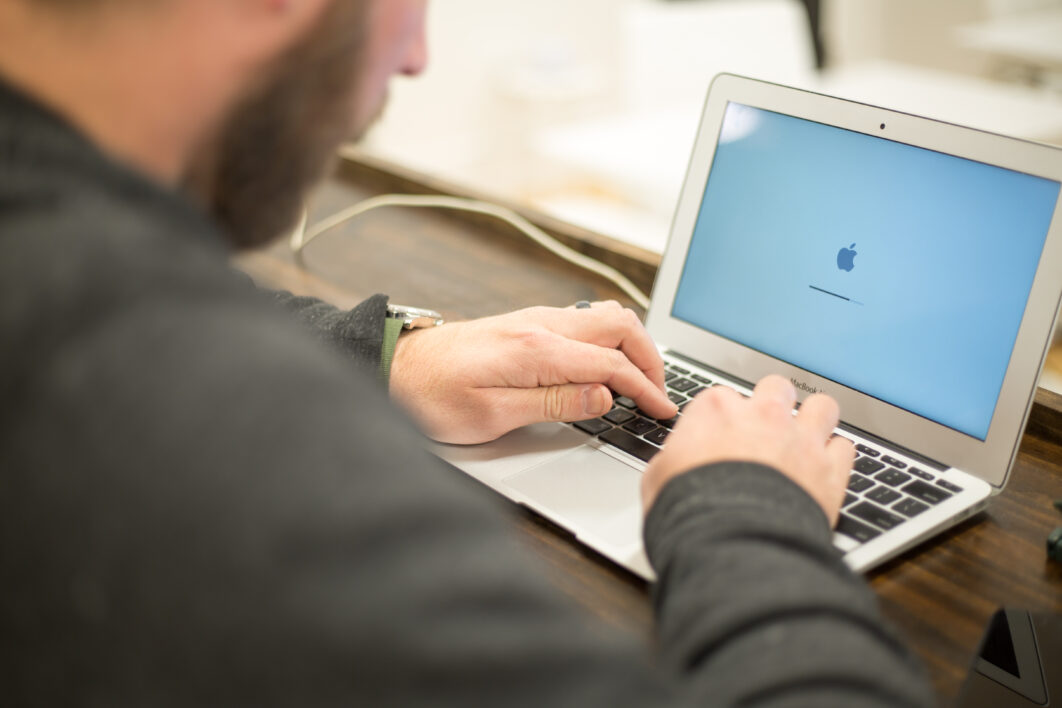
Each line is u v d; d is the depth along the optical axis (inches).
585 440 31.9
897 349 32.2
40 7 13.8
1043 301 29.1
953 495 28.7
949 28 188.7
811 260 34.5
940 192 31.5
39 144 13.3
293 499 11.7
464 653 11.5
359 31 16.5
